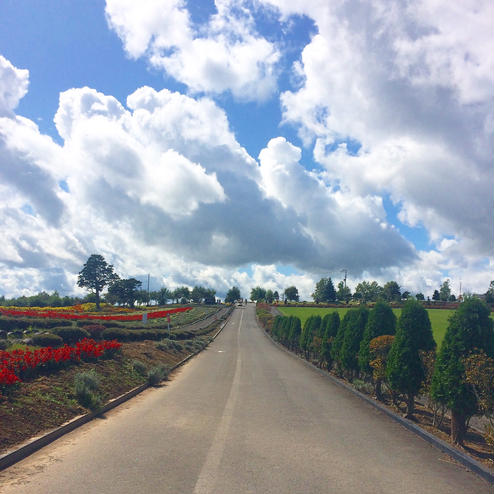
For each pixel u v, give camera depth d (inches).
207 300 6087.6
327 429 322.3
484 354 272.1
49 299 3592.5
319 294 5536.4
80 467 223.5
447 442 294.0
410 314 384.5
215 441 279.0
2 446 243.8
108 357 585.9
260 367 812.6
